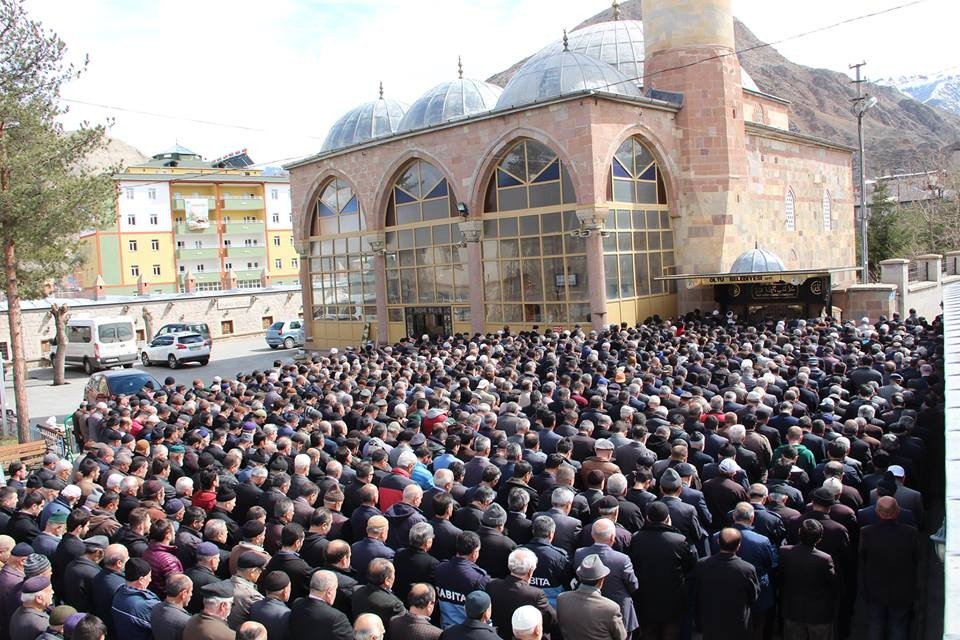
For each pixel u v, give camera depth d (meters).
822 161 40.25
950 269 39.09
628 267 27.91
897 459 9.32
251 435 12.53
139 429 14.34
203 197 74.62
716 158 29.56
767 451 10.33
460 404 13.66
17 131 20.75
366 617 5.47
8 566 7.66
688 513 7.90
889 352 15.69
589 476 8.73
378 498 9.26
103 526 8.69
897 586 7.50
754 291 28.44
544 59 28.98
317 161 36.66
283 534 7.31
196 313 53.50
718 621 6.95
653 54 30.27
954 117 199.25
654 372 15.22
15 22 20.50
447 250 31.58
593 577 6.15
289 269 80.44
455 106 33.47
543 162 27.80
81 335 39.34
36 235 21.02
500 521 7.57
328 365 20.55
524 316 28.88
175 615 6.45
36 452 18.75
